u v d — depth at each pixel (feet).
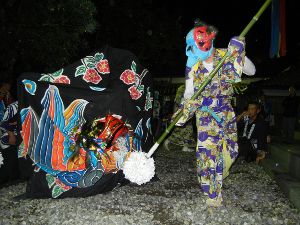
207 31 13.61
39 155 15.89
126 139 15.31
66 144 16.11
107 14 39.06
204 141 14.10
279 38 14.85
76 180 15.85
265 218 13.50
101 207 14.99
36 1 21.74
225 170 14.56
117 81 18.19
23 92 16.15
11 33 22.13
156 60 47.11
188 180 20.26
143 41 41.50
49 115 16.25
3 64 23.85
